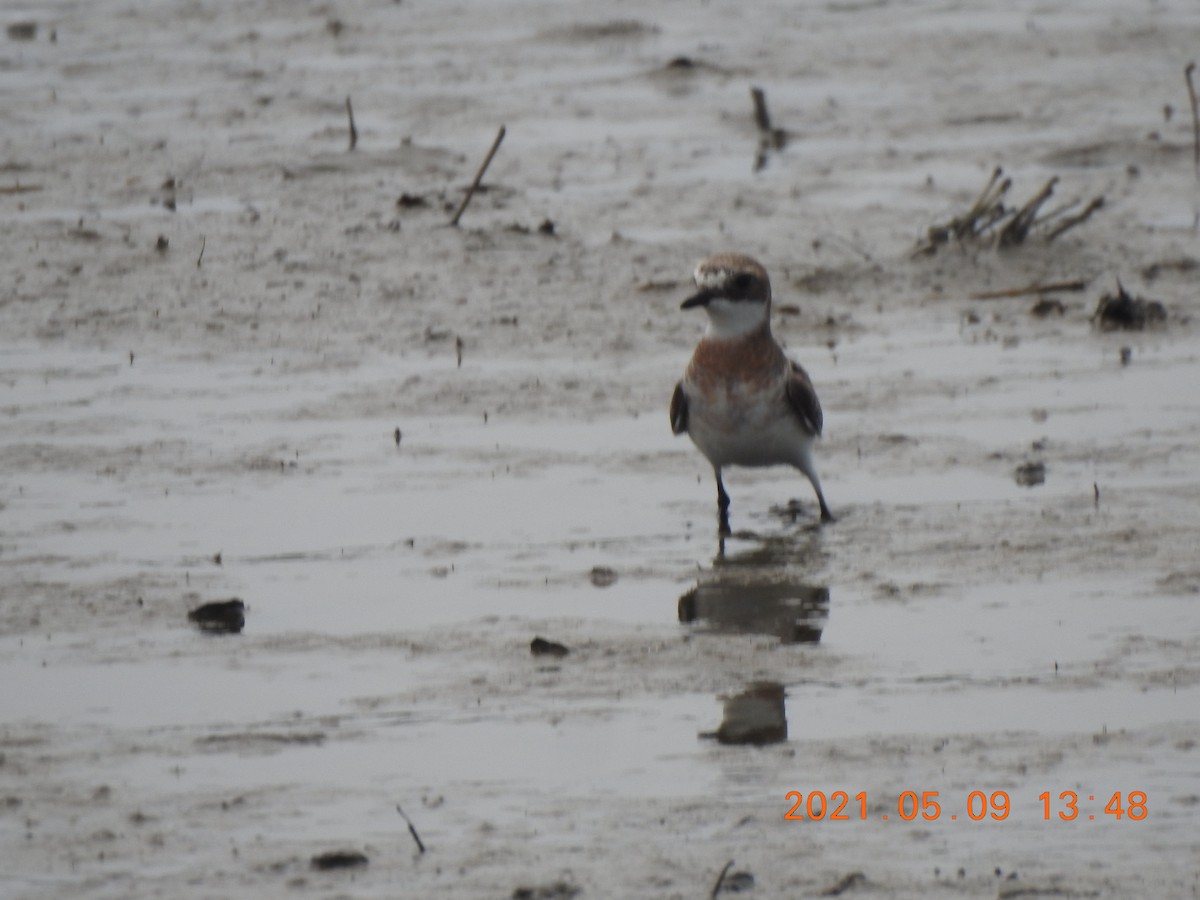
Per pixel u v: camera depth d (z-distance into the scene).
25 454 14.75
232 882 8.47
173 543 12.96
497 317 18.02
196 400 16.02
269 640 11.29
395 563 12.61
